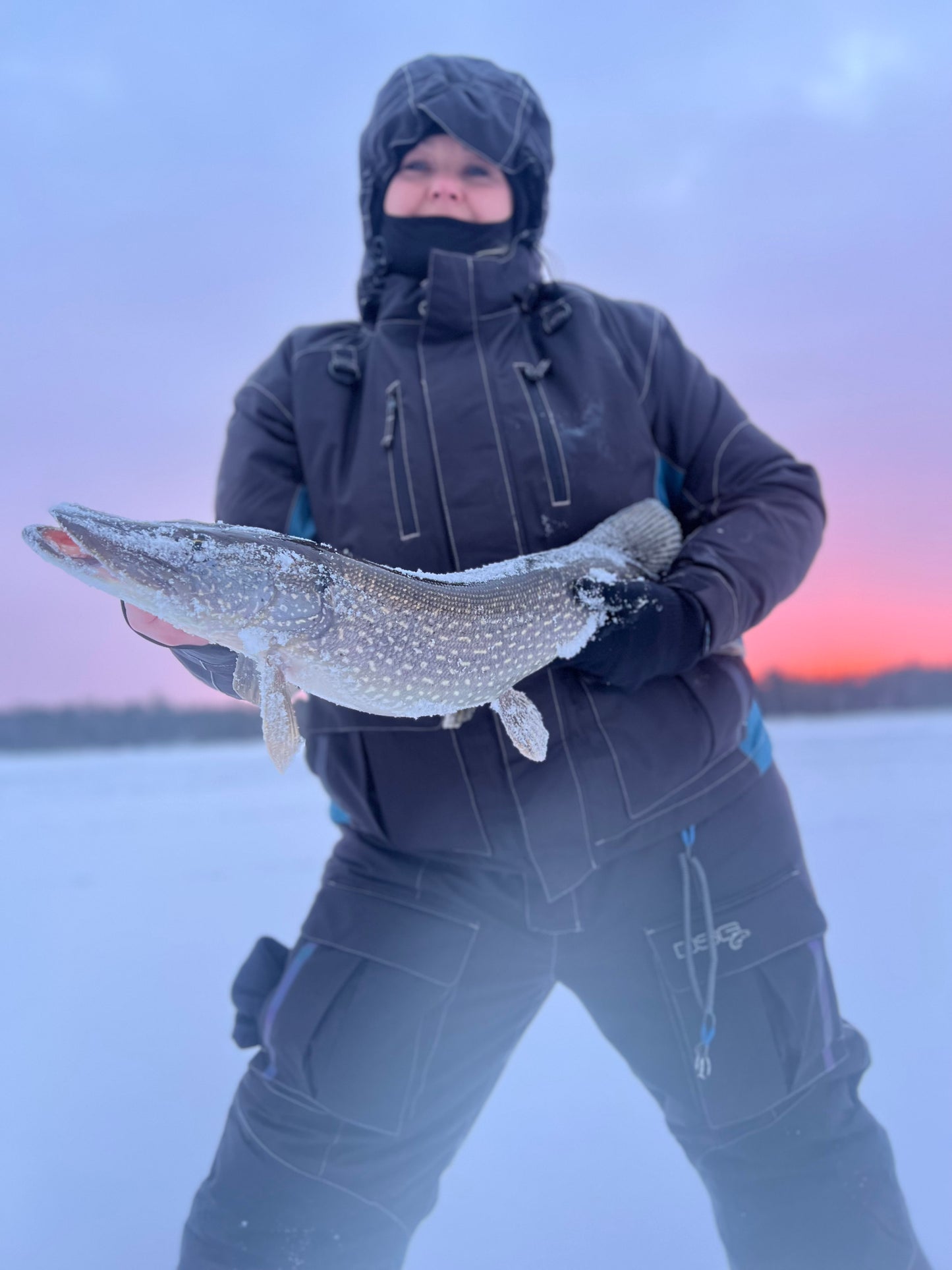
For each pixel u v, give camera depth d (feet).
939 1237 7.54
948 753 42.11
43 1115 9.78
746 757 6.99
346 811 6.98
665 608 6.31
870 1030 11.57
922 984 13.07
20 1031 11.93
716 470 7.41
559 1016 13.00
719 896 6.61
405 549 6.77
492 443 6.78
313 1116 6.20
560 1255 7.77
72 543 5.36
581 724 6.51
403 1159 6.43
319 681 5.92
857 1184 6.22
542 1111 10.27
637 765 6.47
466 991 6.67
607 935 6.75
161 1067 10.93
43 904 18.58
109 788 40.83
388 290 7.76
